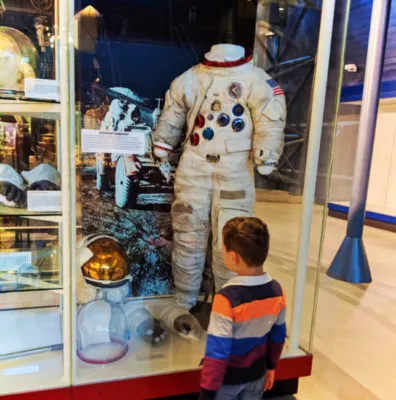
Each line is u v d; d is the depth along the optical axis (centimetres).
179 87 167
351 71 588
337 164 681
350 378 192
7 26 141
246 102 159
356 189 312
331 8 152
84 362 152
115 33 174
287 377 169
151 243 199
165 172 193
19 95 133
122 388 145
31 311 162
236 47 160
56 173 147
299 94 175
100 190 186
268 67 190
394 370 201
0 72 136
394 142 587
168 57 184
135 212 193
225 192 164
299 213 174
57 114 142
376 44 280
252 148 164
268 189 184
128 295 196
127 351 162
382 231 539
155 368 153
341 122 661
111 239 173
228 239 121
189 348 168
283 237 179
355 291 308
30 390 136
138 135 185
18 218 147
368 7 543
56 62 135
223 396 121
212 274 194
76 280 150
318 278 173
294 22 178
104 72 176
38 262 152
